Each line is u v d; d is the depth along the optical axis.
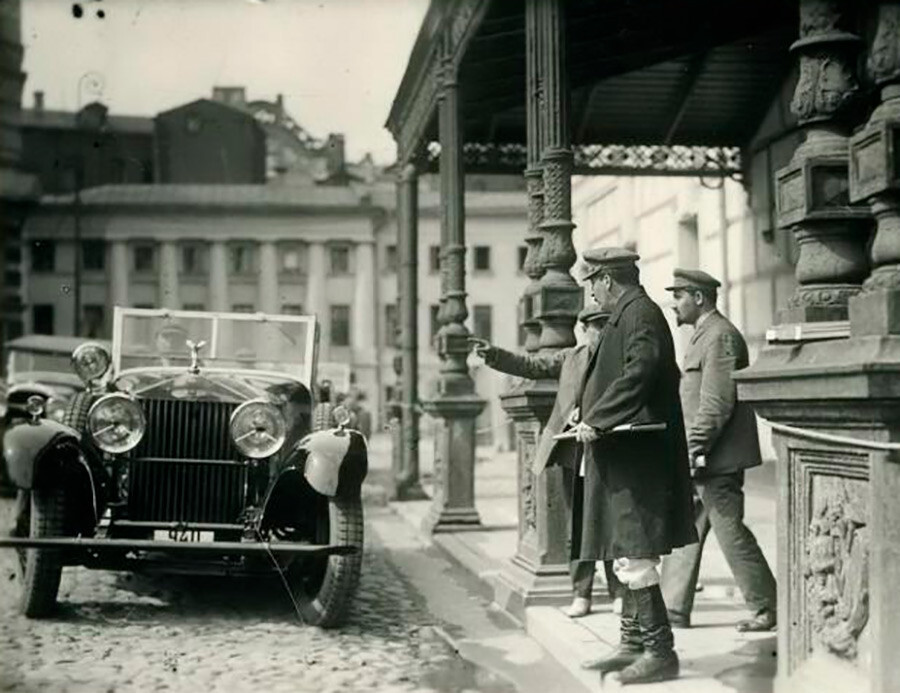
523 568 6.26
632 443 4.05
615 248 4.37
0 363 14.13
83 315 38.53
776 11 9.80
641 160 13.90
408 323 13.39
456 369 9.89
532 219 6.57
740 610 5.62
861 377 2.92
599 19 9.56
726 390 4.98
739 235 13.77
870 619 3.03
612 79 12.22
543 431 5.80
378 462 22.31
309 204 44.72
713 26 10.04
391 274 46.22
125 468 6.19
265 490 6.21
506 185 49.53
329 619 5.75
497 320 47.69
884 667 2.96
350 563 5.70
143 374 7.05
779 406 3.44
